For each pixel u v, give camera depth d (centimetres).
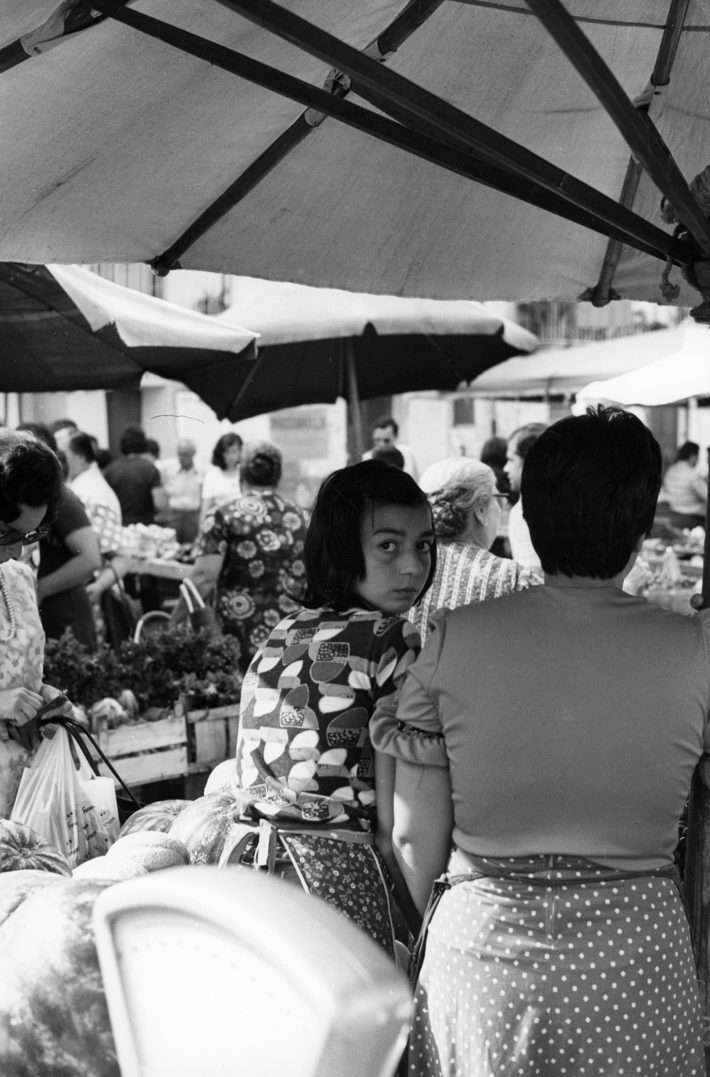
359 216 319
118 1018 126
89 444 860
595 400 586
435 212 322
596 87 167
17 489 313
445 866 201
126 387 509
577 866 183
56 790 325
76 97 245
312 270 333
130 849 254
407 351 753
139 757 441
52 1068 181
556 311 2047
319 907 123
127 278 1162
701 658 187
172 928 123
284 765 223
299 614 236
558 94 275
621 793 182
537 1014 179
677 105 275
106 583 728
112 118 255
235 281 1295
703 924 216
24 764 332
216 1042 119
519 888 184
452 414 1923
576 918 181
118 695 464
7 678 332
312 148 288
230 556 581
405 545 230
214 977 120
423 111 177
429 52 259
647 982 180
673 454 1773
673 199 189
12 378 486
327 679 223
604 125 287
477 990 184
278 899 122
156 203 295
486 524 390
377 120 206
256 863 218
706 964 216
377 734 203
